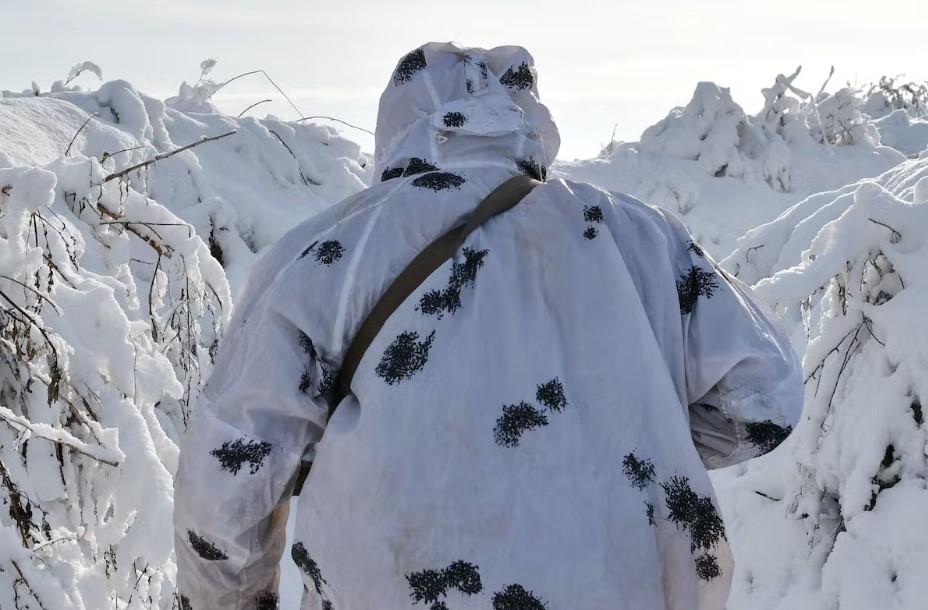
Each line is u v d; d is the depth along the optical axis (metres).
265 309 1.47
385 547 1.36
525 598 1.30
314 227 1.53
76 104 4.61
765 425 1.50
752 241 4.27
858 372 3.30
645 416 1.39
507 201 1.52
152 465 2.44
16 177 2.34
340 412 1.45
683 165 8.58
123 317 2.49
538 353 1.40
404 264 1.47
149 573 2.59
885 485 3.21
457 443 1.36
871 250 3.17
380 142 1.68
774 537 3.60
